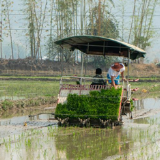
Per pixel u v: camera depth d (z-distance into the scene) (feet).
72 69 316.60
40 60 354.54
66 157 48.83
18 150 52.37
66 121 71.51
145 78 270.87
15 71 318.65
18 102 105.91
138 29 318.04
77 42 77.61
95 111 70.03
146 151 52.54
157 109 105.81
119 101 69.87
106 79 71.82
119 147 55.21
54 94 136.26
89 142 58.59
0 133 65.67
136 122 81.35
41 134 64.54
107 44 77.36
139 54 83.56
